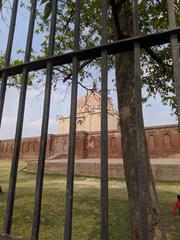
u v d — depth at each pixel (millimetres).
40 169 1746
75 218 7715
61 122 52594
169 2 1667
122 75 4758
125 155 4355
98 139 33156
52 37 2010
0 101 2070
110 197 11633
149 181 4066
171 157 27969
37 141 38188
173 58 1538
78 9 1977
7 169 25078
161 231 3832
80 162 22672
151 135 30188
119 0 3508
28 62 2014
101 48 1782
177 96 1463
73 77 1833
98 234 6371
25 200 10227
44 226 6926
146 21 6301
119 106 4723
